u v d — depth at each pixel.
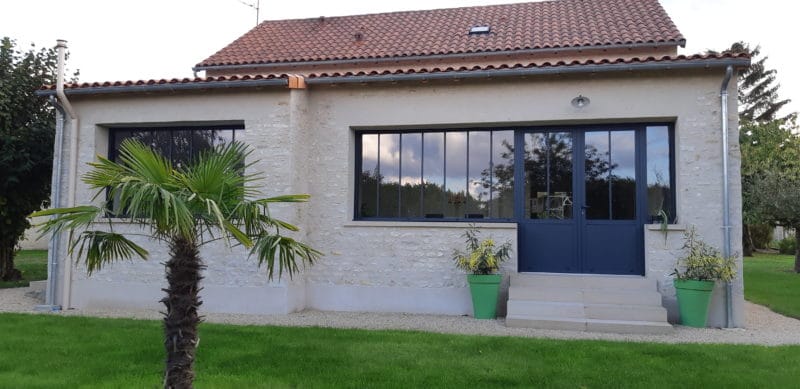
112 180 3.73
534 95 8.27
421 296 8.47
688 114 7.82
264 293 8.39
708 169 7.73
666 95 7.89
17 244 13.22
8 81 11.24
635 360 5.42
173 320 3.87
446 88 8.55
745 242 24.83
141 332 6.67
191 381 3.92
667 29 10.80
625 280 7.82
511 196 8.67
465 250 8.38
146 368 5.11
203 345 6.02
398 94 8.70
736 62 7.37
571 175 8.48
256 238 4.25
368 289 8.64
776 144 22.08
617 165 8.36
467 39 12.16
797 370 5.06
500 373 4.97
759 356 5.56
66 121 9.23
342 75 8.59
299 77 8.56
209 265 8.57
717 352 5.73
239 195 4.14
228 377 4.82
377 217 9.10
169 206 3.44
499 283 7.99
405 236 8.59
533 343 6.15
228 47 13.49
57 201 9.07
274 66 12.10
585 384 4.67
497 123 8.48
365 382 4.72
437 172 8.95
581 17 12.56
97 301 8.98
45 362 5.30
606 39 10.70
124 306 8.88
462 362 5.35
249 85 8.48
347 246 8.75
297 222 8.52
